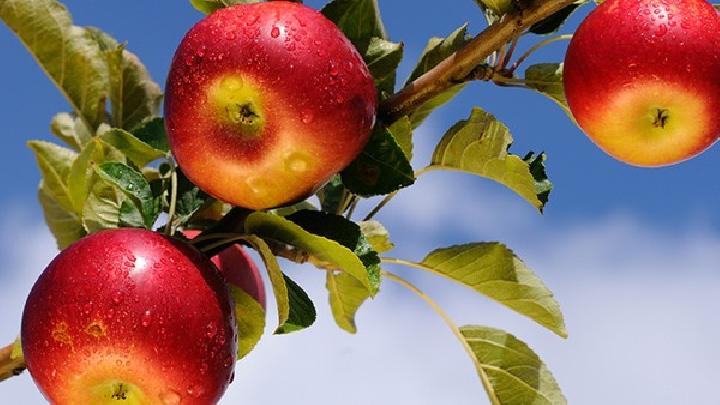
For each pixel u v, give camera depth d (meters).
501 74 0.77
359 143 0.74
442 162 0.79
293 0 0.77
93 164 0.77
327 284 0.86
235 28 0.73
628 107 0.76
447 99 0.83
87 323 0.71
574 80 0.77
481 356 0.85
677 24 0.75
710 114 0.76
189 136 0.74
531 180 0.77
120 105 0.86
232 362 0.74
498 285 0.82
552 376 0.84
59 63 0.84
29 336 0.72
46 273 0.73
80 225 0.89
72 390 0.72
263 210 0.76
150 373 0.71
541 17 0.75
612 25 0.76
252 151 0.73
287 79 0.72
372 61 0.78
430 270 0.82
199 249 0.76
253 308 0.77
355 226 0.75
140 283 0.72
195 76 0.73
